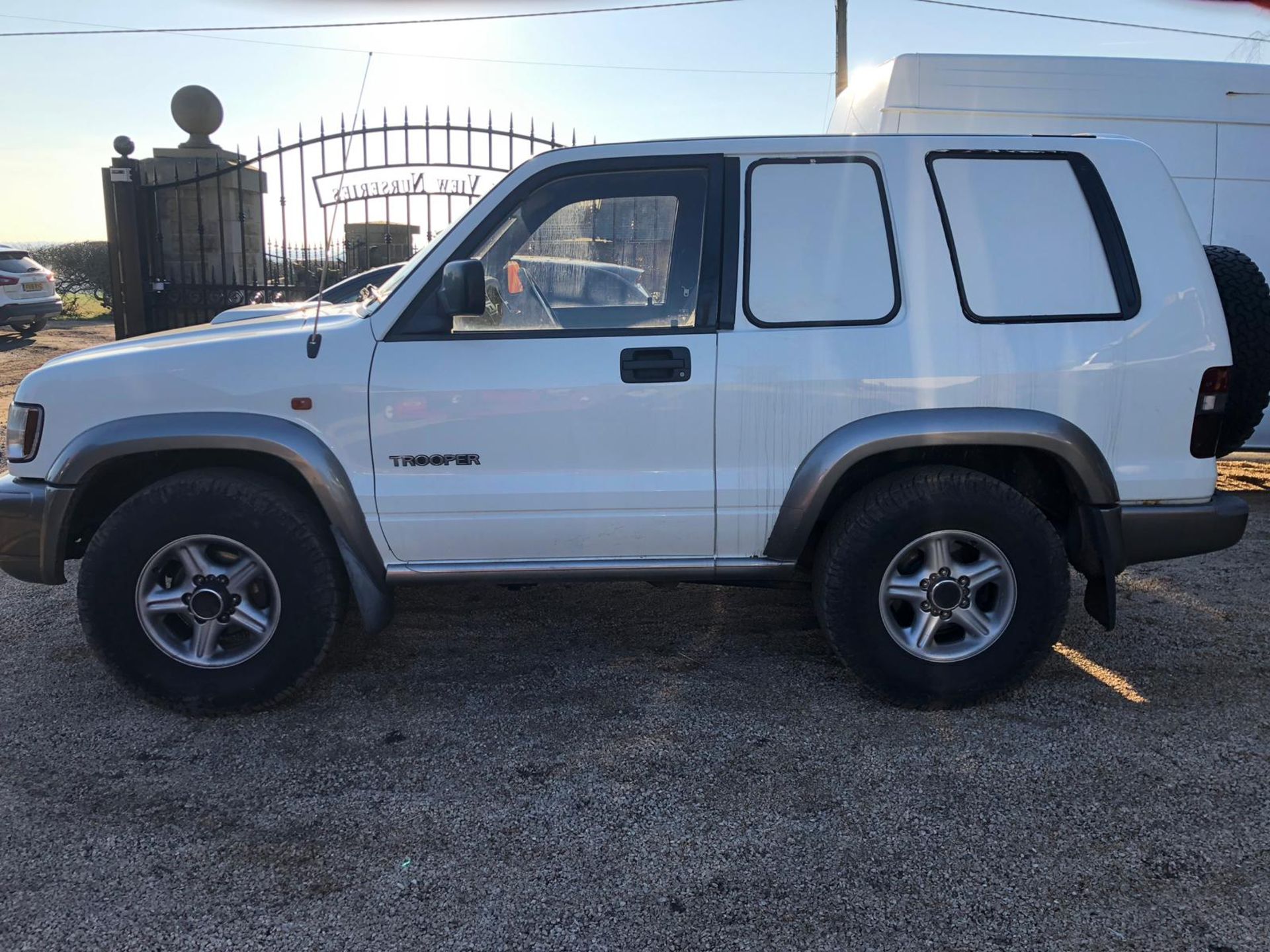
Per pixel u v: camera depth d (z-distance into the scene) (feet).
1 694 11.78
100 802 9.36
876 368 10.59
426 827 8.95
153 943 7.39
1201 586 15.72
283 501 10.71
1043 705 11.34
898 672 11.01
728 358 10.61
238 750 10.39
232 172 32.07
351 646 13.26
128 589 10.72
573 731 10.82
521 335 10.69
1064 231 10.80
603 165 10.89
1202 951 7.21
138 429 10.55
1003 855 8.44
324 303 14.79
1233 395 11.92
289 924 7.63
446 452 10.69
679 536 11.00
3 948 7.31
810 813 9.12
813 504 10.71
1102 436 10.73
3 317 47.98
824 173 10.87
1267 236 20.21
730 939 7.42
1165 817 8.98
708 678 12.21
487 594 15.46
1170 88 19.85
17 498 10.78
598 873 8.26
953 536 10.78
